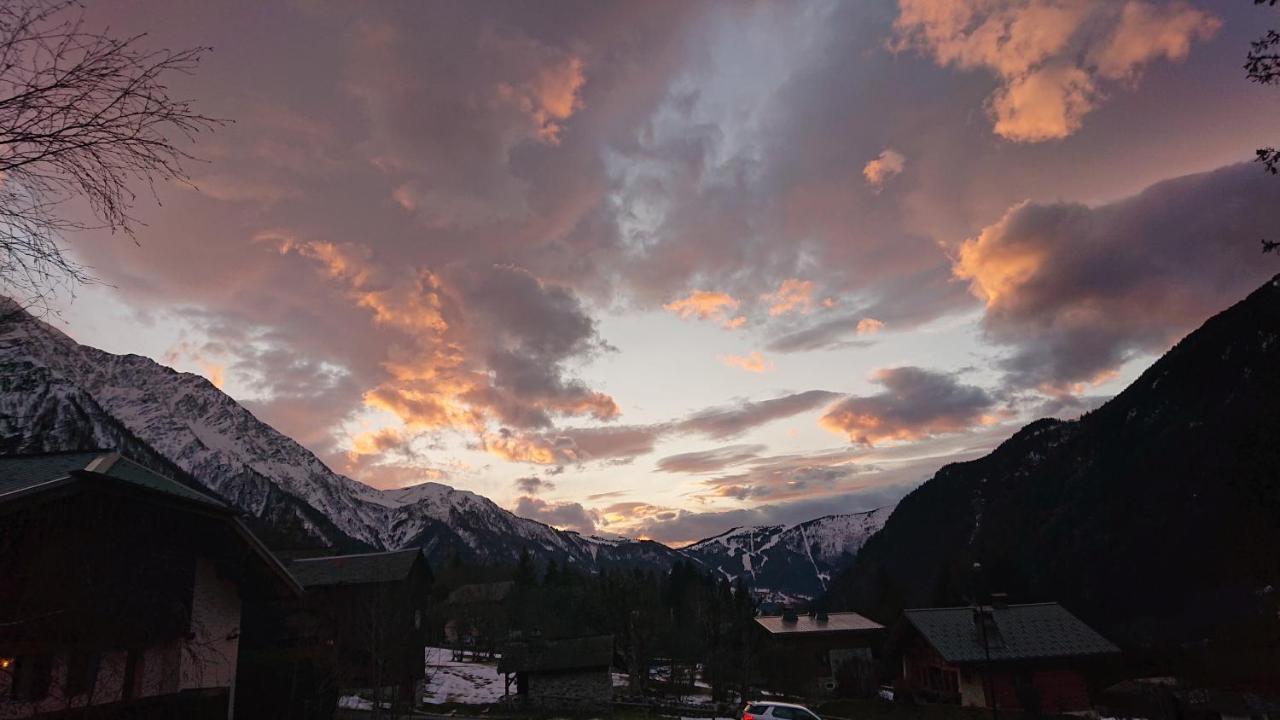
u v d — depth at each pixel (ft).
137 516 41.37
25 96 15.55
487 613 284.82
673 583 356.59
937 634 155.74
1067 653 145.79
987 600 166.91
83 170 16.66
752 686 196.54
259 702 75.46
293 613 102.32
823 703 163.22
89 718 35.32
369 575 133.59
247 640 92.22
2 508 33.06
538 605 287.48
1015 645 149.38
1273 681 122.31
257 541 50.42
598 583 242.58
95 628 36.73
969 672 148.46
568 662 171.42
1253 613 127.75
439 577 406.82
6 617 31.94
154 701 42.22
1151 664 160.97
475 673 217.15
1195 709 128.57
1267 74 32.76
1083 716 135.13
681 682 204.74
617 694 185.68
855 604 443.73
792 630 207.62
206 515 46.24
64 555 35.06
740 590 279.49
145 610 41.11
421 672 147.23
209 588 49.39
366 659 117.08
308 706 81.05
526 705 161.48
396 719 108.99
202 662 47.26
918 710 143.64
